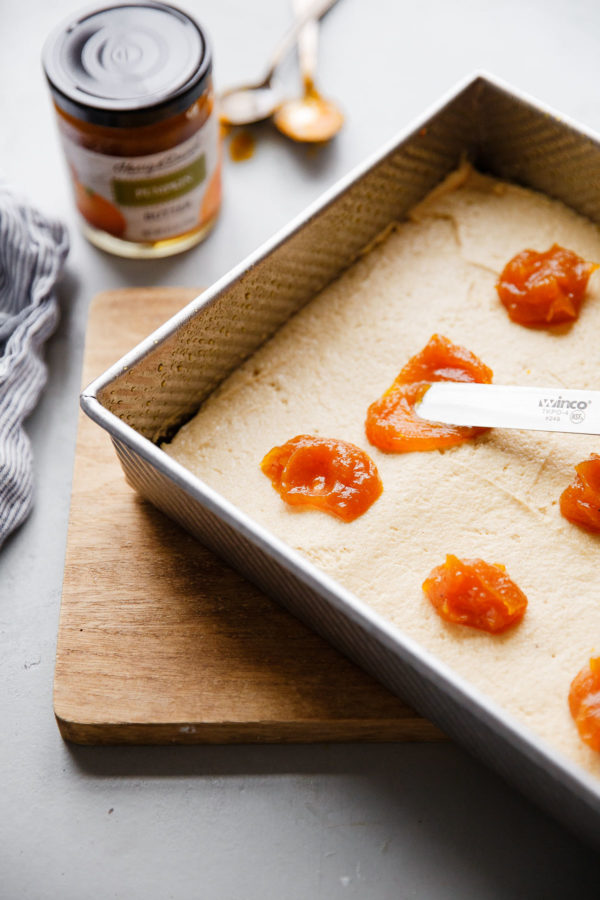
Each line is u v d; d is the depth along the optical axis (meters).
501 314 0.58
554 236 0.60
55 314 0.61
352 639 0.49
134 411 0.53
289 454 0.54
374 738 0.52
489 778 0.51
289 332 0.58
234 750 0.52
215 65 0.70
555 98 0.68
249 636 0.53
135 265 0.64
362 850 0.50
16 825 0.51
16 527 0.57
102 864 0.50
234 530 0.48
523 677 0.49
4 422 0.57
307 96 0.68
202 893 0.49
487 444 0.54
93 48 0.58
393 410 0.54
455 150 0.61
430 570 0.51
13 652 0.54
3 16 0.72
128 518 0.56
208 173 0.62
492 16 0.72
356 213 0.58
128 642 0.53
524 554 0.52
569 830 0.50
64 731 0.52
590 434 0.53
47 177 0.67
